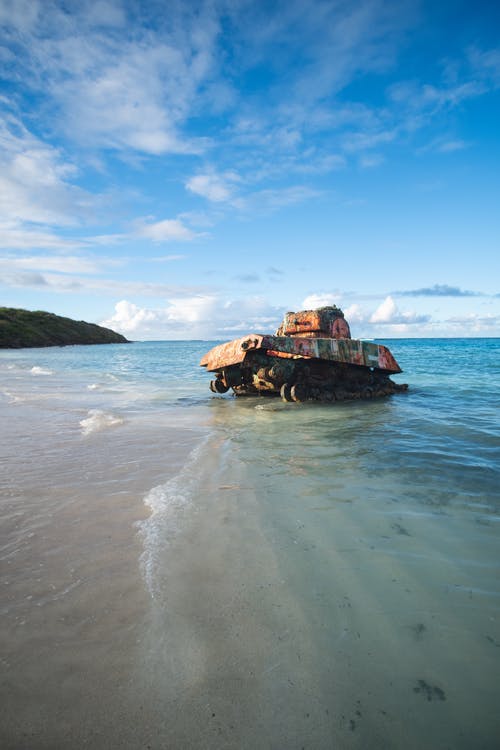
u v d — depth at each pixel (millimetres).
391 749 1690
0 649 2277
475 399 11859
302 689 1989
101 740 1762
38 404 12336
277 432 7902
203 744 1735
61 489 4773
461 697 1933
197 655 2209
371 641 2287
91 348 99438
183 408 11648
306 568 3025
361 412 10117
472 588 2746
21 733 1793
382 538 3457
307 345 11734
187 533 3627
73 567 3105
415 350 54656
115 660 2188
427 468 5359
